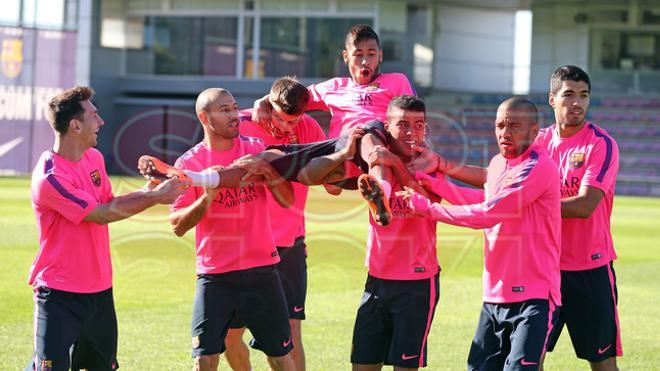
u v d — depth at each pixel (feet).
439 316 45.37
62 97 26.58
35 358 26.32
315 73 160.45
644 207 114.32
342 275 56.90
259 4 160.15
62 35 150.61
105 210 25.95
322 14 159.63
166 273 55.21
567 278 29.53
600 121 156.97
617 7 174.60
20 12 143.95
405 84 34.78
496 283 27.20
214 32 161.58
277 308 28.40
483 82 182.80
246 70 161.17
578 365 36.24
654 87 173.17
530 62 181.88
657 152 149.59
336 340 39.63
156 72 162.40
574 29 177.58
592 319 29.43
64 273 26.45
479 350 27.89
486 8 179.63
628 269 61.98
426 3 166.09
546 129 31.01
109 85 157.69
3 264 57.57
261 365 35.81
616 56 175.63
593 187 28.71
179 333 39.96
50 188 26.05
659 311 47.16
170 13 161.38
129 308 45.24
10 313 43.14
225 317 28.07
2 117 141.38
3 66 142.00
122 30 160.15
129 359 35.37
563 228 29.48
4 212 88.43
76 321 26.63
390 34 161.79
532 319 26.55
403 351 27.99
